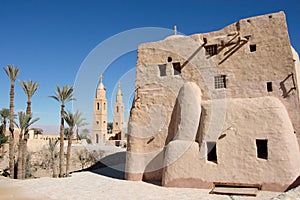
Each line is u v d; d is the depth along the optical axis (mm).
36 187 12828
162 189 12438
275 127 12047
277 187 11281
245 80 14242
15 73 24047
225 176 12188
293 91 13023
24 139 23625
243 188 11719
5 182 14227
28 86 23875
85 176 16906
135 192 11805
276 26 14094
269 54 13977
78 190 12211
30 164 30578
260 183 11562
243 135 12484
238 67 14555
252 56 14344
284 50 13672
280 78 13469
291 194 8117
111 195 11195
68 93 21672
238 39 14602
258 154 12711
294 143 11977
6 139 30766
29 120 23875
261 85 13836
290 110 12906
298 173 11477
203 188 12398
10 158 22719
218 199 10352
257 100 13195
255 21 14625
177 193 11523
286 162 11422
